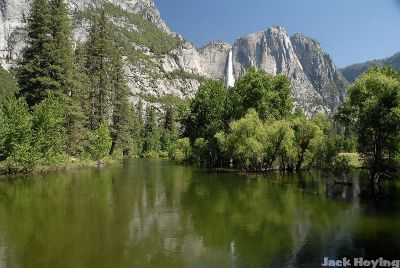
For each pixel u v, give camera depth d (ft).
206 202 98.32
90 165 210.38
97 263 53.42
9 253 57.47
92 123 253.85
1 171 149.38
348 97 120.67
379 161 117.39
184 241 63.77
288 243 62.34
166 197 105.91
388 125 105.81
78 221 77.15
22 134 151.02
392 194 110.11
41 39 189.88
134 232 69.10
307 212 85.81
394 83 105.70
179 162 282.36
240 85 229.25
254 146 173.68
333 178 140.67
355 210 87.61
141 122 479.41
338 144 142.92
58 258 55.21
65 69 197.57
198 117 257.75
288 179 150.30
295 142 177.78
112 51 305.12
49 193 110.32
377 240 63.62
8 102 156.87
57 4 198.08
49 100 170.30
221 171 190.29
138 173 176.96
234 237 66.23
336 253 57.26
